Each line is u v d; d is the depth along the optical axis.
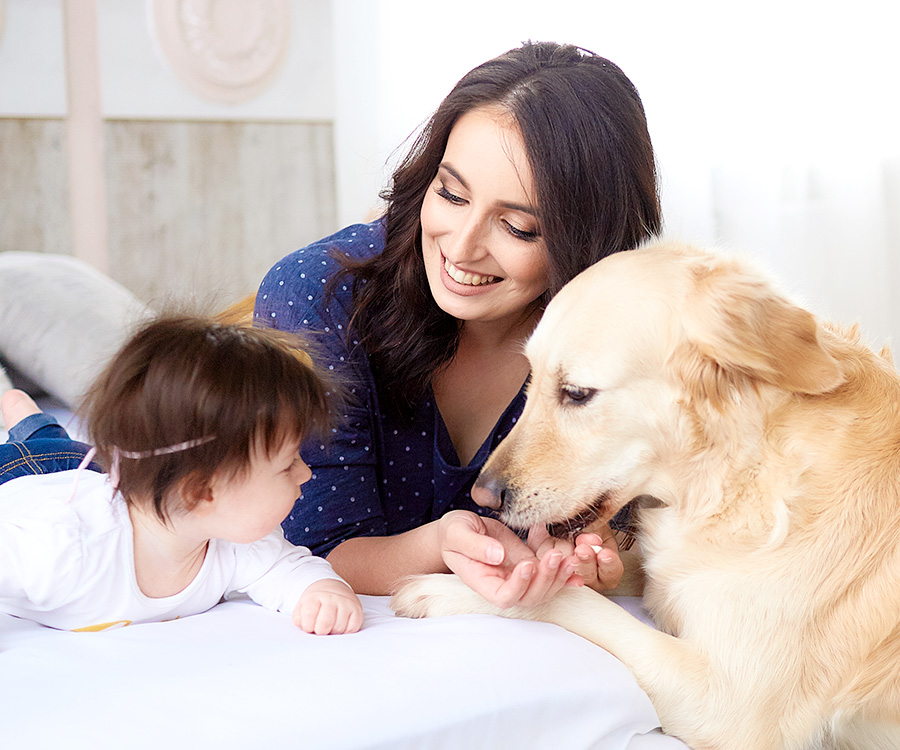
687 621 1.19
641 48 4.11
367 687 0.87
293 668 0.90
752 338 1.17
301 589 1.14
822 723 1.15
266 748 0.77
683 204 4.18
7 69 3.30
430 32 4.03
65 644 0.96
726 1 4.15
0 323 2.64
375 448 1.53
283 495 1.13
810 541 1.16
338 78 4.01
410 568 1.33
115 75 3.54
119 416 1.07
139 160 3.63
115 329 2.66
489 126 1.28
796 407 1.22
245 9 3.72
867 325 4.41
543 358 1.31
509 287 1.39
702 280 1.23
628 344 1.23
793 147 4.30
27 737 0.75
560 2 4.08
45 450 1.54
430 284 1.43
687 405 1.23
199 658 0.92
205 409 1.05
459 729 0.86
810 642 1.14
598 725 0.95
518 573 1.06
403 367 1.47
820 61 4.27
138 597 1.13
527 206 1.29
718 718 1.09
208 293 1.59
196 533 1.12
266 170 3.90
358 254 1.60
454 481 1.56
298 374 1.13
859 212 4.36
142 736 0.76
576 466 1.28
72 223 3.52
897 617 1.15
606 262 1.30
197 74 3.69
